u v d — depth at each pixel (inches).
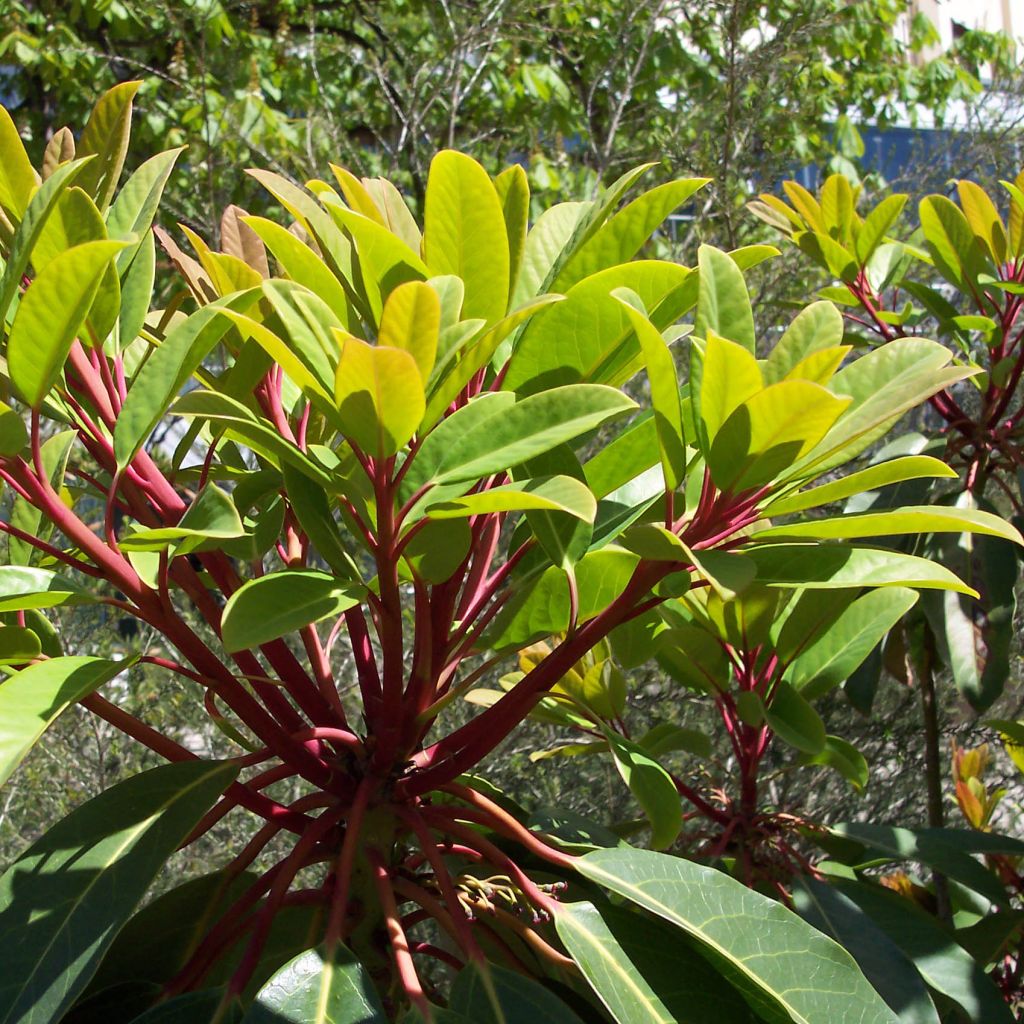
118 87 44.2
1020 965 71.7
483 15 188.4
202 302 47.5
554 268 45.3
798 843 98.3
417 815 40.3
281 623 33.9
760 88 173.2
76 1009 41.1
